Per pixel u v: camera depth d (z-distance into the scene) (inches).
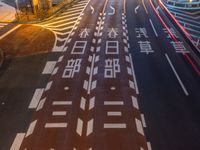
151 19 1553.9
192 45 1199.6
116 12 1706.4
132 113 749.3
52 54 1122.0
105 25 1470.2
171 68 994.1
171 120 719.1
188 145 631.8
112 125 701.9
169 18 1577.3
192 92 844.6
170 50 1146.0
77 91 859.4
